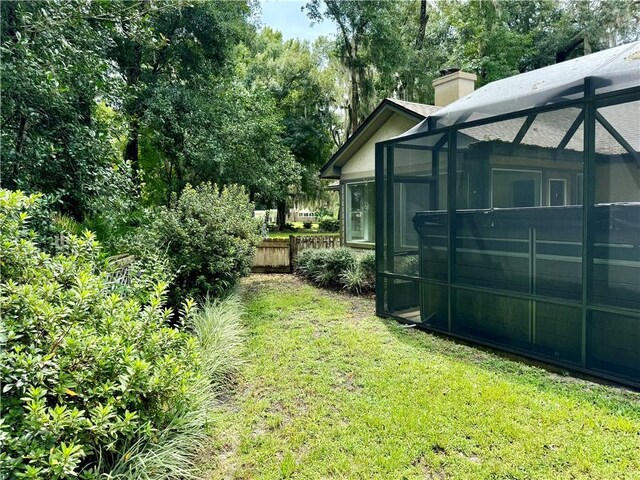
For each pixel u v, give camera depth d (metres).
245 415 2.77
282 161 15.08
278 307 5.95
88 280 2.21
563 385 3.05
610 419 2.51
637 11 14.19
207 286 5.30
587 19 15.34
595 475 2.02
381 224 5.32
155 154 11.91
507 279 3.78
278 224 24.86
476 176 4.11
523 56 16.56
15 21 3.44
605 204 3.07
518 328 3.71
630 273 2.93
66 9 3.62
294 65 20.02
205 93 11.35
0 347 1.69
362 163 9.52
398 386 3.10
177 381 2.20
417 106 8.17
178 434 2.25
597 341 3.13
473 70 15.91
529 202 3.96
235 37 11.72
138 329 2.27
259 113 13.98
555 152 3.60
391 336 4.44
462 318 4.25
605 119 3.10
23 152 3.63
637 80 2.88
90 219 4.56
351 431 2.51
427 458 2.21
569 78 3.48
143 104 9.95
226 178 12.41
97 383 1.90
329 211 26.73
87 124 4.36
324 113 21.25
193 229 5.35
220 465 2.23
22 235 2.34
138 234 4.99
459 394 2.92
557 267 3.38
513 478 2.03
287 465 2.19
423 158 4.71
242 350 3.96
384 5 15.91
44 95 3.49
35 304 1.90
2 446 1.50
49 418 1.61
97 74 4.09
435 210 4.59
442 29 17.98
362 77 16.16
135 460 1.95
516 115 3.65
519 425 2.49
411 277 4.87
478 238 4.05
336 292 7.18
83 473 1.75
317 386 3.17
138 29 4.41
